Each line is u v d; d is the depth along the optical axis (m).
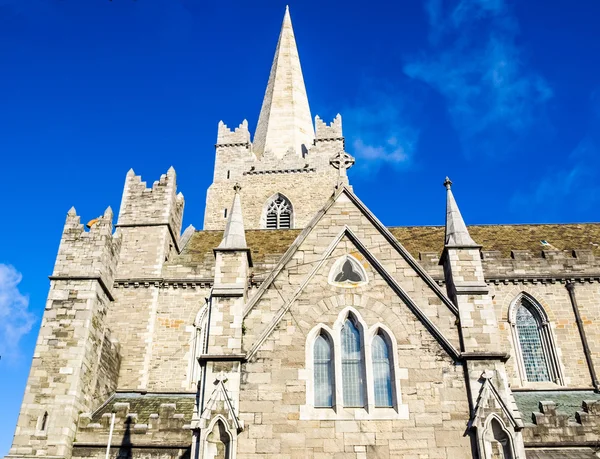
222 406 21.81
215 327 23.78
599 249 40.81
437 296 24.45
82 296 33.25
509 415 21.41
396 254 25.52
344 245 25.81
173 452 28.23
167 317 37.62
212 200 62.53
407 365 22.98
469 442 21.45
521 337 35.94
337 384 22.67
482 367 22.67
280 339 23.62
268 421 21.98
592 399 32.44
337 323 23.97
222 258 25.52
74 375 30.62
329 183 62.41
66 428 29.02
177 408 32.41
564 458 25.30
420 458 21.23
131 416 29.44
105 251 35.25
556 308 36.22
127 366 36.06
